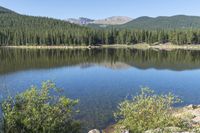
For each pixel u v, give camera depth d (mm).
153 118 18750
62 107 16375
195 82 64375
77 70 83562
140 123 18625
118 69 86688
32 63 98438
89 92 51844
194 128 20281
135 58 121250
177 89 56469
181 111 35344
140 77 71000
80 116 36594
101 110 39344
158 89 56281
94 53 150500
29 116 15547
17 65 91625
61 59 115250
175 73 78438
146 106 19531
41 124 15516
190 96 50500
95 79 67375
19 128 15312
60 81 64125
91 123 34031
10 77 67375
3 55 131250
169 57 125062
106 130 31875
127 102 20625
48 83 17469
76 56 130375
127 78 69312
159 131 17953
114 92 51938
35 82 61625
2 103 16094
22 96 16312
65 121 16375
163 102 19734
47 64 96562
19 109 15859
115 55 137500
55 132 15773
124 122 19750
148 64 99250
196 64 98750
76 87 56750
